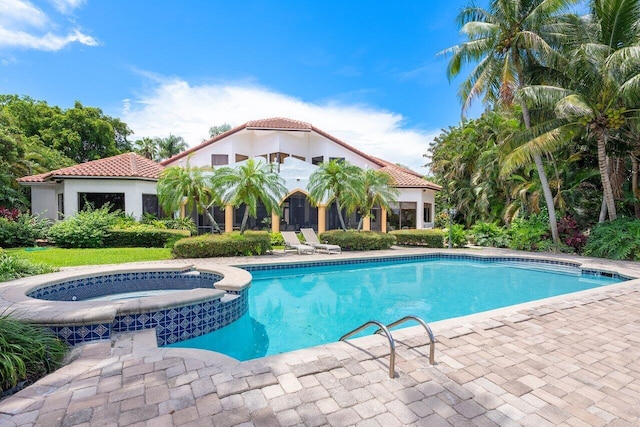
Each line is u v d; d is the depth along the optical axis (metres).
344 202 18.70
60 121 32.69
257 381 3.81
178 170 16.56
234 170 16.64
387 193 19.56
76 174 18.83
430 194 27.06
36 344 4.47
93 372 4.01
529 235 18.56
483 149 26.95
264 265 13.23
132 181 19.80
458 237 20.77
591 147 17.84
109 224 16.75
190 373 3.98
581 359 4.58
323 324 8.03
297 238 18.55
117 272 10.02
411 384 3.83
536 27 16.31
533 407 3.43
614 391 3.77
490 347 4.93
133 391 3.58
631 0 13.83
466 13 18.23
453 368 4.24
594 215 19.38
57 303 6.00
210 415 3.18
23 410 3.23
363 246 18.22
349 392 3.63
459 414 3.29
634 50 12.70
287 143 27.59
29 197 24.22
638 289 8.76
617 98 14.25
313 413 3.25
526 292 11.02
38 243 16.53
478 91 17.64
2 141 20.56
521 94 15.66
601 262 14.07
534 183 20.16
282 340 7.09
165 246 15.90
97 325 5.32
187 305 6.45
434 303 9.73
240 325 7.88
